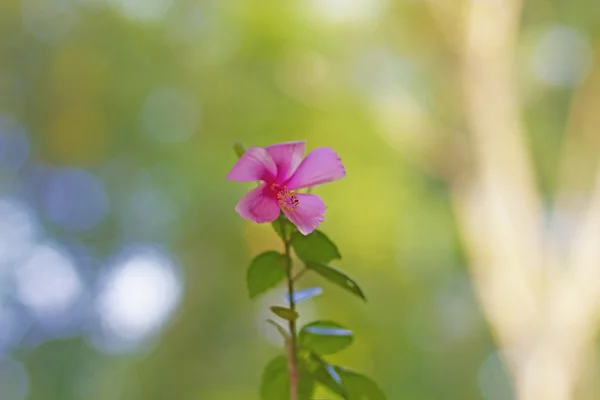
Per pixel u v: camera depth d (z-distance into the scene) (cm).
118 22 319
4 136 322
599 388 277
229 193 307
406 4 304
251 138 306
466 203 303
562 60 319
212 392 305
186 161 313
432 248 311
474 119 298
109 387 319
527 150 303
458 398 314
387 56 314
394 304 301
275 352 302
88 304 327
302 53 304
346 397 96
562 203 306
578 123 314
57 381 323
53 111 318
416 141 309
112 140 323
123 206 327
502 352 287
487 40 296
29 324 329
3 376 324
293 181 93
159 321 320
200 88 313
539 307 277
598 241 270
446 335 320
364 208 291
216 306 311
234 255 309
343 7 304
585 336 270
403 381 303
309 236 96
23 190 329
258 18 300
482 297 293
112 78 318
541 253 286
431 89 316
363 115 307
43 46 319
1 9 314
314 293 97
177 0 314
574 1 313
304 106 304
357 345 285
